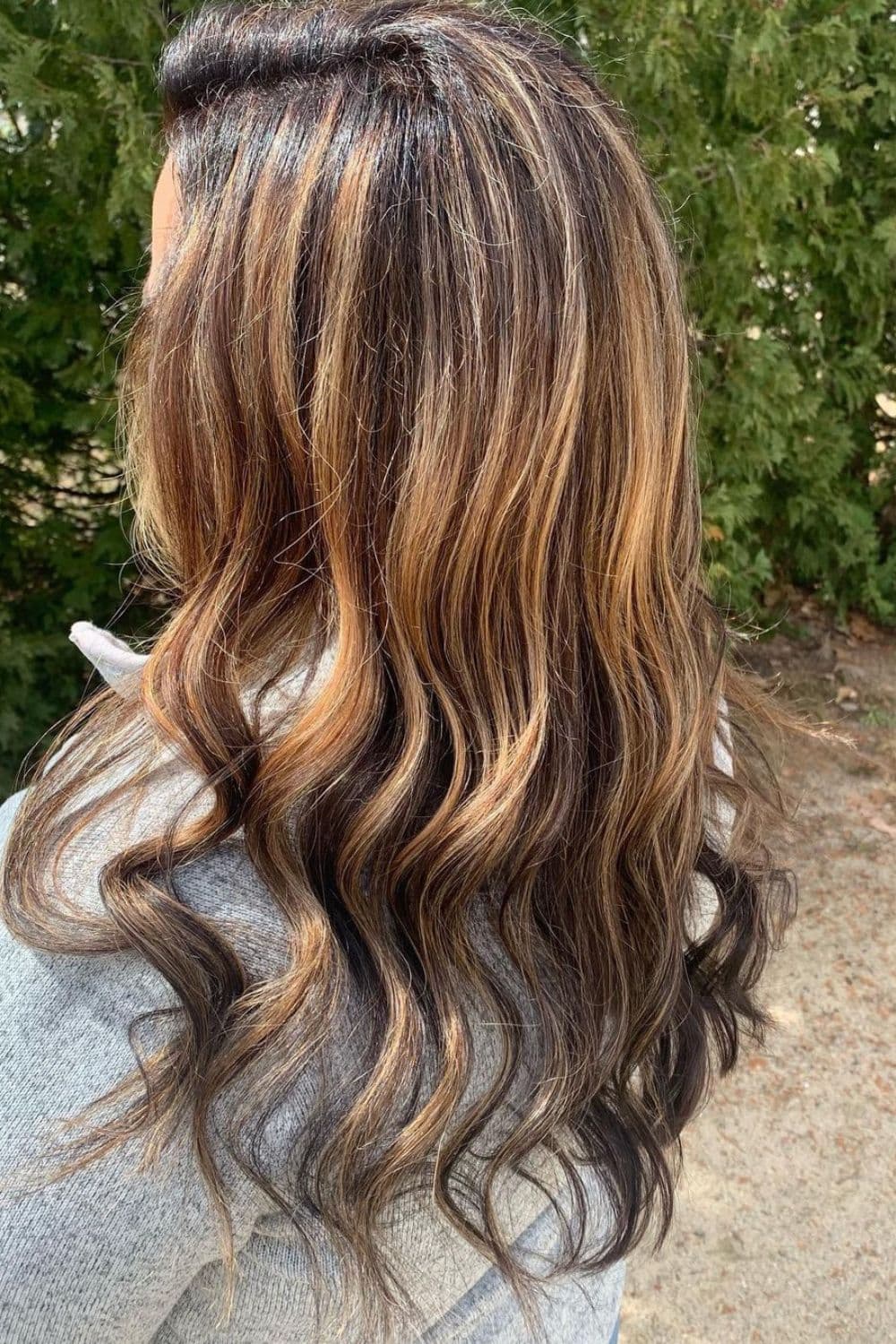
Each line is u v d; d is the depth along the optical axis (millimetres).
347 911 553
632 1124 711
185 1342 655
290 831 554
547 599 602
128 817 564
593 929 640
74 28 2432
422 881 568
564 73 616
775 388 3674
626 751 641
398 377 551
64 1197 506
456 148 546
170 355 582
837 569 4852
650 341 620
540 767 603
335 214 537
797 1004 2865
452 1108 564
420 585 563
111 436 2887
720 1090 2600
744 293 3506
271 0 658
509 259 549
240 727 562
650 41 2805
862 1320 2121
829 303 4348
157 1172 516
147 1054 516
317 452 554
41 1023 528
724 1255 2227
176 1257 539
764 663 4535
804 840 3463
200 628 582
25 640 2926
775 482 4574
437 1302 697
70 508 3201
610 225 593
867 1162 2438
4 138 2725
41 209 2811
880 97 3924
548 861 624
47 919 533
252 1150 527
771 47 2953
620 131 634
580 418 587
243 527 585
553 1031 623
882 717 4199
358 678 562
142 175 2373
